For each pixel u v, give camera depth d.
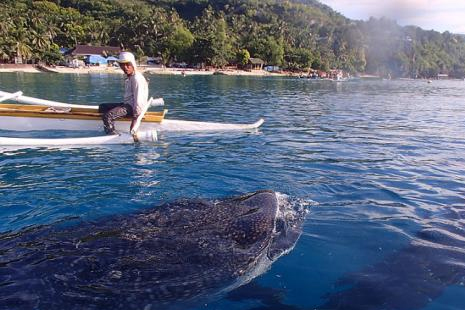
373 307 3.59
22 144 9.29
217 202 5.13
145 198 6.04
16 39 78.00
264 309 3.53
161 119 11.54
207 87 36.09
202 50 101.81
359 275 4.07
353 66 143.88
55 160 8.15
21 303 3.11
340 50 148.62
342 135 11.95
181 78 57.56
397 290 3.84
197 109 18.11
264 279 3.95
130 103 10.70
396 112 19.55
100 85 33.88
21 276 3.39
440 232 5.11
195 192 6.36
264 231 4.48
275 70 114.69
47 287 3.31
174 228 4.32
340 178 7.36
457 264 4.31
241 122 14.25
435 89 52.03
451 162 8.84
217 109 18.27
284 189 6.62
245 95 27.81
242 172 7.54
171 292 3.51
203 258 3.89
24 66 72.62
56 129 10.96
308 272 4.10
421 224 5.37
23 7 113.75
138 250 3.89
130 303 3.33
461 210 5.94
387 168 8.17
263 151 9.39
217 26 118.38
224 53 104.19
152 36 107.12
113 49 95.75
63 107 11.60
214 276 3.76
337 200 6.21
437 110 21.30
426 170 8.09
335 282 3.95
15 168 7.52
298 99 25.97
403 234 5.03
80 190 6.37
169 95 25.91
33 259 3.66
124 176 7.15
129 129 11.00
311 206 5.90
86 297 3.29
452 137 12.12
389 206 6.03
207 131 11.86
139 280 3.53
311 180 7.17
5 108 10.84
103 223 4.54
